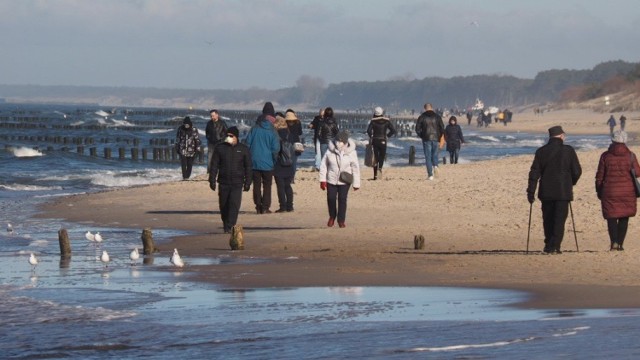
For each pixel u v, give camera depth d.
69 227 76.12
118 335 32.28
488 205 84.44
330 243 62.19
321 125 109.94
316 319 34.31
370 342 29.34
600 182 55.28
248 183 70.31
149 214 85.06
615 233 55.25
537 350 26.98
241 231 59.94
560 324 31.14
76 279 46.97
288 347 29.16
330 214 71.44
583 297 38.22
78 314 36.62
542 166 54.91
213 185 70.31
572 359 25.64
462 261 51.66
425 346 28.33
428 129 111.00
